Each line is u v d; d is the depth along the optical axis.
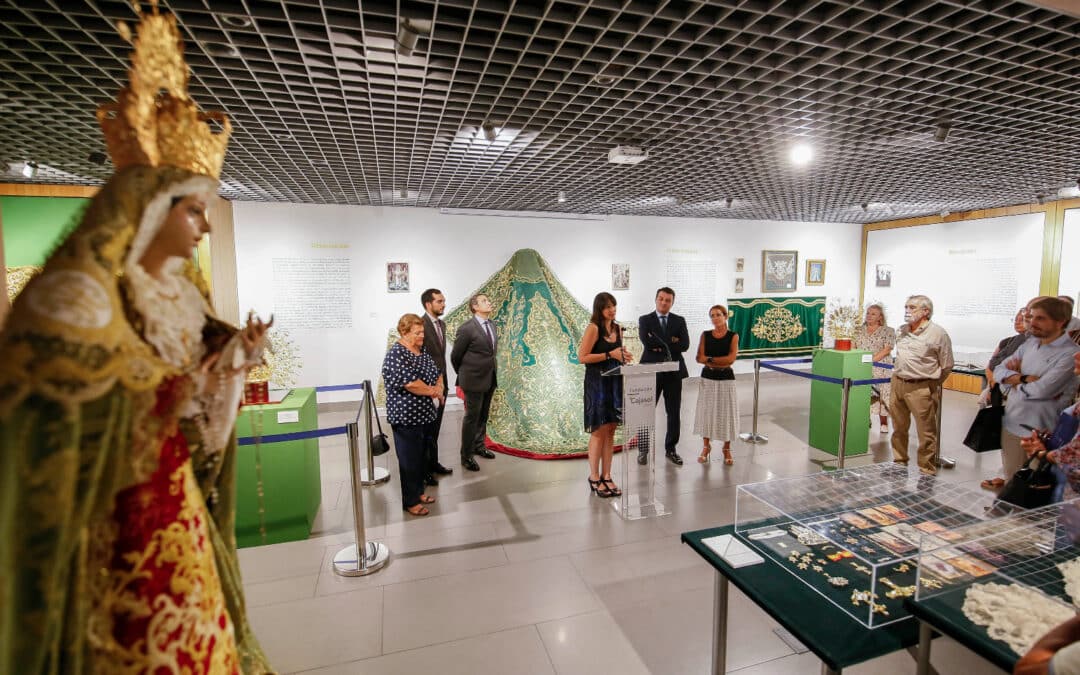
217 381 1.11
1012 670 1.18
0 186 4.95
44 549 0.75
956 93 2.81
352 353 6.62
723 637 1.91
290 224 6.28
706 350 4.54
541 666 2.12
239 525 3.11
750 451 4.89
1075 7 1.80
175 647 1.00
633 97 2.88
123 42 2.14
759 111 3.12
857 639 1.43
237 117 3.08
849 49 2.28
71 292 0.73
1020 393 3.33
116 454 0.86
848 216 7.95
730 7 1.97
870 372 4.69
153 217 0.87
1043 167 4.59
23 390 0.70
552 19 2.02
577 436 5.02
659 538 3.21
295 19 1.97
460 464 4.61
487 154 4.03
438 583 2.73
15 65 2.35
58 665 0.86
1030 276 6.68
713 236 7.99
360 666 2.13
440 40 2.18
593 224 7.39
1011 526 1.71
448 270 6.83
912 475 2.50
